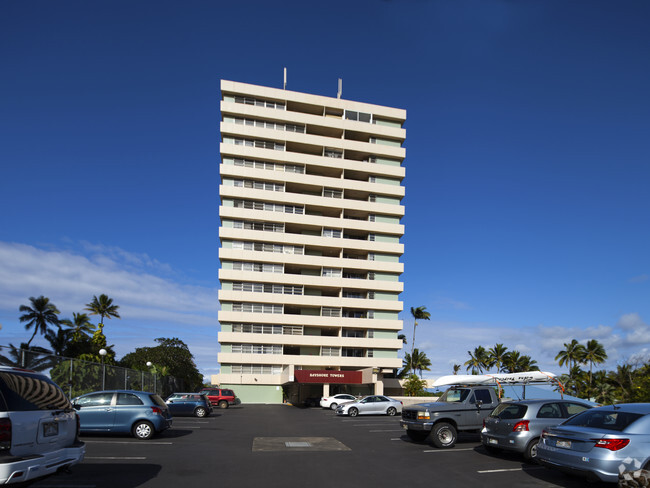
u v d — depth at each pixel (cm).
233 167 6234
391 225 6650
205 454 1282
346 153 6919
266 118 6475
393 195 6788
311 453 1334
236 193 6188
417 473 1060
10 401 664
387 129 6900
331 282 6238
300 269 6425
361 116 6919
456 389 1612
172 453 1288
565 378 7200
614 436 848
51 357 2000
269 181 6362
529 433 1180
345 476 1009
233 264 6106
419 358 8675
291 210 6412
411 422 1531
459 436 1775
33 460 653
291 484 920
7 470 612
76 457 766
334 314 6241
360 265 6397
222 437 1702
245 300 5959
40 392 738
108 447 1370
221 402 4288
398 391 6425
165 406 1708
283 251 6250
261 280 6059
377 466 1141
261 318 5938
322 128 6738
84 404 1581
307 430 2044
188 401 2848
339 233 6475
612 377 6331
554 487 935
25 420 672
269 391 5816
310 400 4819
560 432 938
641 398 3772
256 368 5862
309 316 6075
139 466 1087
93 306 6606
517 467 1150
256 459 1212
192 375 7831
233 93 6438
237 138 6397
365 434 1878
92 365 2484
